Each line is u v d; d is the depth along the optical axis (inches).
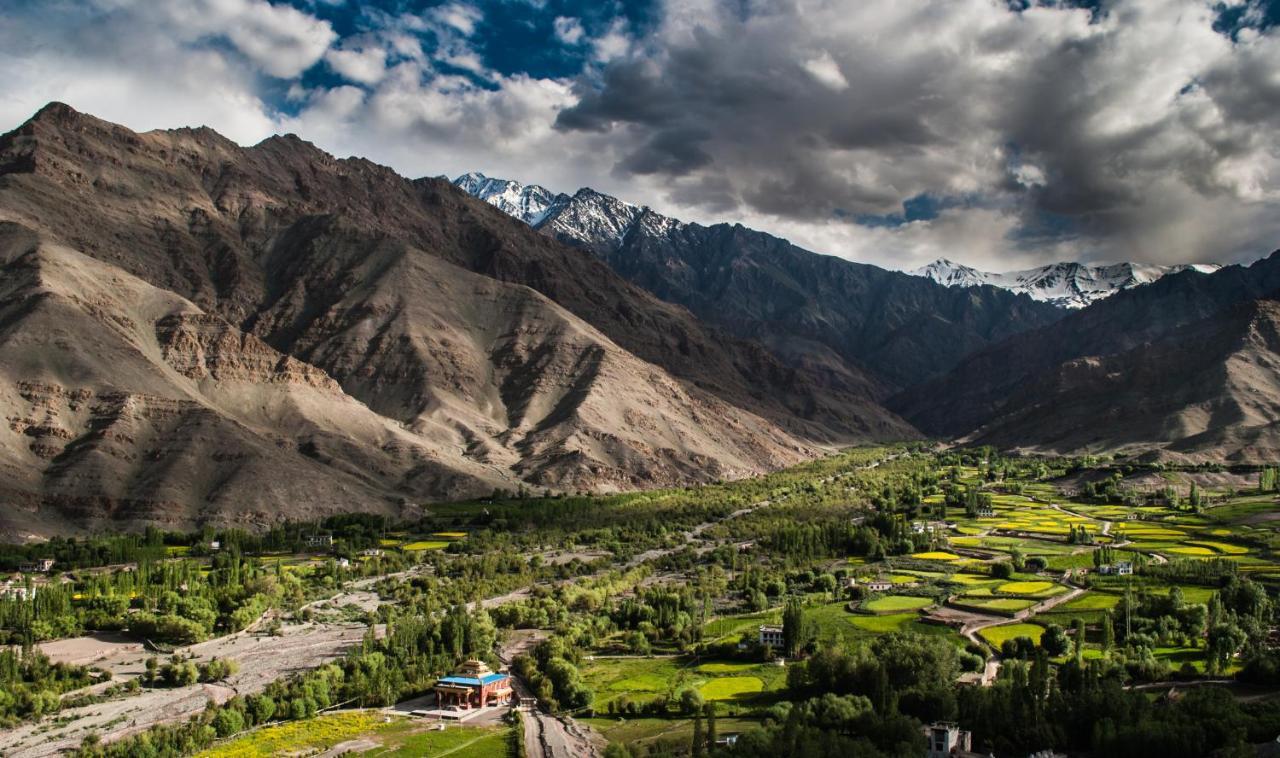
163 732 6811.0
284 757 6638.8
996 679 6998.0
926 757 5856.3
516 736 6963.6
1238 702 6097.4
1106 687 6235.2
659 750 6215.6
